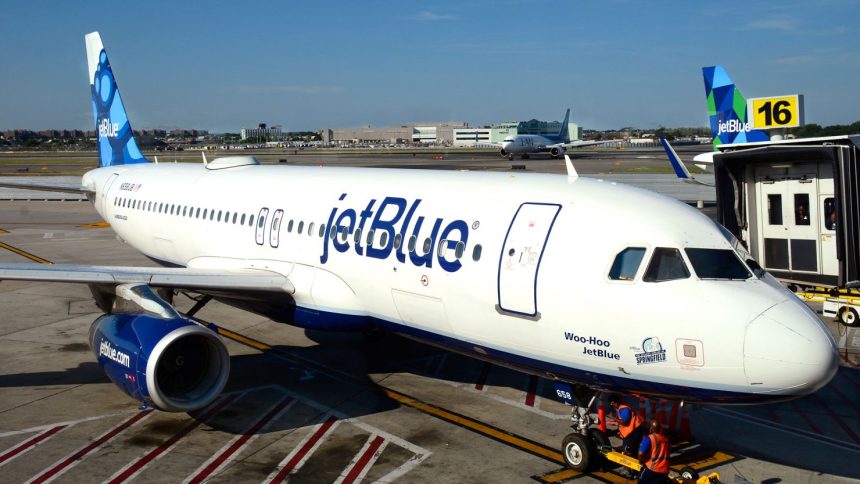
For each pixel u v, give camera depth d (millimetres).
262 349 20078
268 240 19500
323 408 15719
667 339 11391
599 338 12055
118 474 12625
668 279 11688
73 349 20109
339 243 17141
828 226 22891
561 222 13133
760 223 24484
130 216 26812
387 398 16312
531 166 98125
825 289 23594
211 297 20141
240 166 24438
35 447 13703
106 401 16156
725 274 11719
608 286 12016
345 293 16938
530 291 12883
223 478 12484
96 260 33750
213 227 21891
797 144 23375
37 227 45969
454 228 14625
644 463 11750
